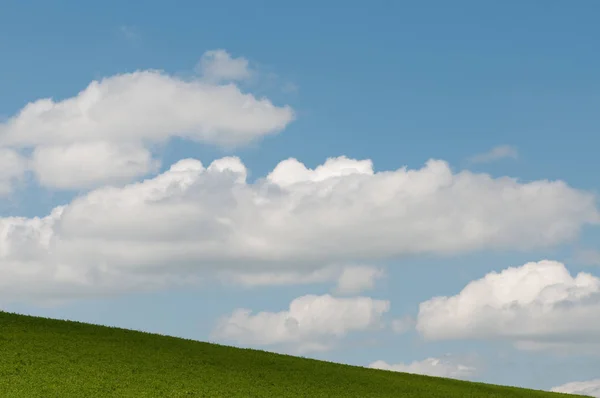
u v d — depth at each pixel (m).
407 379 76.94
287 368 71.50
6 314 75.75
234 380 62.34
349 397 61.91
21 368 56.09
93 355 63.69
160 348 71.06
